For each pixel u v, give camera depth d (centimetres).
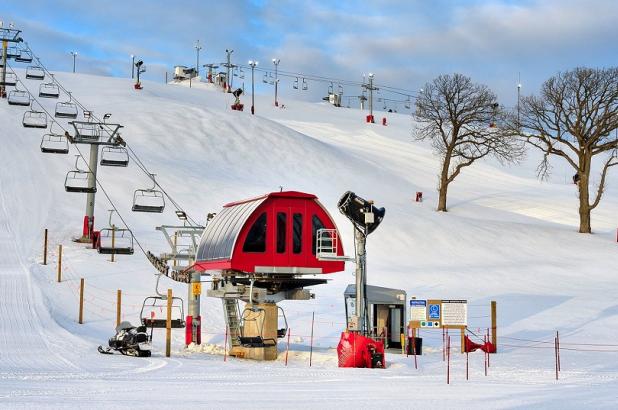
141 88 12006
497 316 4266
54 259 4822
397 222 6700
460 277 5388
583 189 7469
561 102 7444
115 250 4712
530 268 5844
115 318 3822
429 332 3953
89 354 2766
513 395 1773
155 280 4638
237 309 3475
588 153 7419
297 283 3070
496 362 2836
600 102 7338
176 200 6388
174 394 1723
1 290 3988
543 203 9019
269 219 2945
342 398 1697
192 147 7981
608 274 5800
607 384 2080
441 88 7906
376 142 11369
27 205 5844
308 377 2208
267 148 8450
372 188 8075
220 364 2612
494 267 5806
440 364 2758
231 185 7000
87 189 5231
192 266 3303
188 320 3312
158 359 2736
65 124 8044
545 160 7619
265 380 2098
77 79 12006
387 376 2295
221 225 3180
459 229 6800
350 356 2591
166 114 8881
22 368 2302
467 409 1515
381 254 5916
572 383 2116
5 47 9056
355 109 16138
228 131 8669
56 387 1814
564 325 4031
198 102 13100
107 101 9606
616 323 4069
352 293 3322
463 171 10206
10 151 6888
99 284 4416
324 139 11200
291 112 14400
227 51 15562
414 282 5175
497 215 8062
